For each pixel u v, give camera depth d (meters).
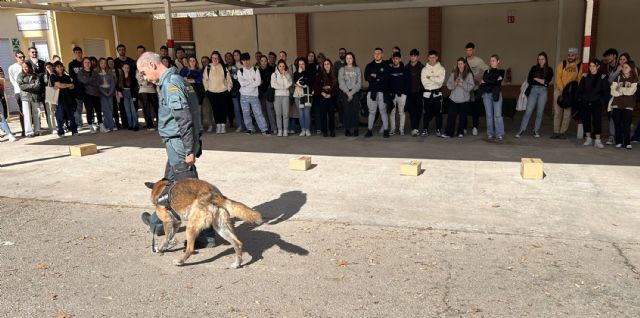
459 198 6.43
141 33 18.31
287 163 8.54
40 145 10.90
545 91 9.98
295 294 4.15
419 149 9.37
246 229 5.63
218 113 11.70
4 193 7.30
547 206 6.04
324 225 5.68
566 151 8.84
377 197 6.57
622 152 8.66
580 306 3.83
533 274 4.36
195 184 4.64
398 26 16.16
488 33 15.41
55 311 3.99
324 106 10.76
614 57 9.71
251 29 17.73
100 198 6.92
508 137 10.41
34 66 12.47
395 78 10.45
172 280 4.48
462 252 4.85
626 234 5.16
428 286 4.20
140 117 15.31
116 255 5.05
